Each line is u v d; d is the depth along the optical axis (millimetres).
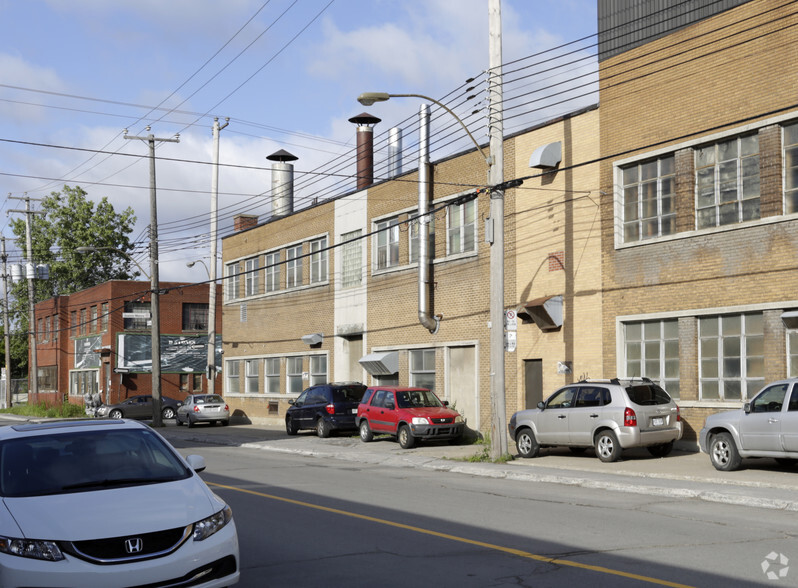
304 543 9680
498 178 19219
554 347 23688
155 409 39750
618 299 21797
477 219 26781
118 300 57375
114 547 6109
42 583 5898
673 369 20578
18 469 7203
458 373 27688
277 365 39719
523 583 7645
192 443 29438
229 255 44406
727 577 7797
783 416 15008
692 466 17047
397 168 37906
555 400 19594
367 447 24234
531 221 24656
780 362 18125
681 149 20422
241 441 28188
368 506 12617
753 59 18859
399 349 30422
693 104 20125
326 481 16219
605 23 22547
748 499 12773
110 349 56812
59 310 66938
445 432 23719
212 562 6418
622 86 21938
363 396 27328
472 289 26891
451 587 7543
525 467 17922
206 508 6734
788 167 18297
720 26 19562
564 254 23438
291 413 30812
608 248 22141
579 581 7688
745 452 15758
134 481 7184
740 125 19031
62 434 7812
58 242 76875
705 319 19938
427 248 28234
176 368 58750
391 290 31047
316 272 36469
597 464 18000
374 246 32312
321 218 35875
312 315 36531
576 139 23219
